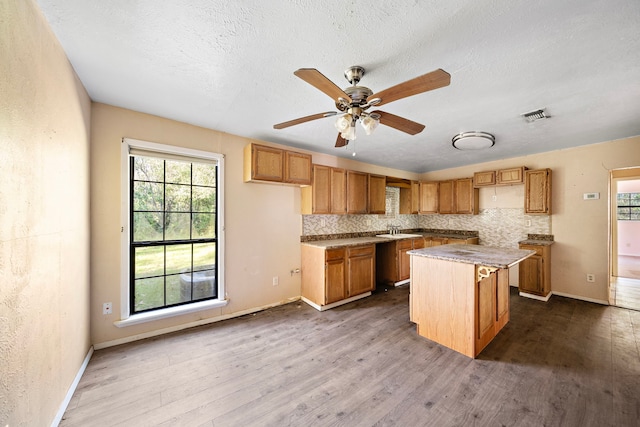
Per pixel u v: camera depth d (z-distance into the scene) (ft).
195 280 9.59
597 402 5.49
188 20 4.27
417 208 17.81
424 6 3.94
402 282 14.93
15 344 3.48
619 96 6.82
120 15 4.16
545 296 11.81
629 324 9.36
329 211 12.28
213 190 10.05
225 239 9.94
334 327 9.21
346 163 14.44
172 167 9.18
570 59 5.23
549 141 11.10
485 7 3.94
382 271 15.24
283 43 4.84
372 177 14.42
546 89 6.47
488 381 6.21
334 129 9.61
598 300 11.47
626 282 15.38
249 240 10.61
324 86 4.66
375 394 5.78
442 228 17.85
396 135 10.24
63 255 5.18
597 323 9.46
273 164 10.21
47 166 4.44
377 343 8.07
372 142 11.28
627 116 8.18
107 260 7.61
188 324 9.11
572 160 12.12
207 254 9.87
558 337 8.43
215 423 4.97
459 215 16.88
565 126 9.18
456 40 4.71
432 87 4.55
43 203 4.30
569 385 6.05
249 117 8.48
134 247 8.37
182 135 8.92
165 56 5.28
